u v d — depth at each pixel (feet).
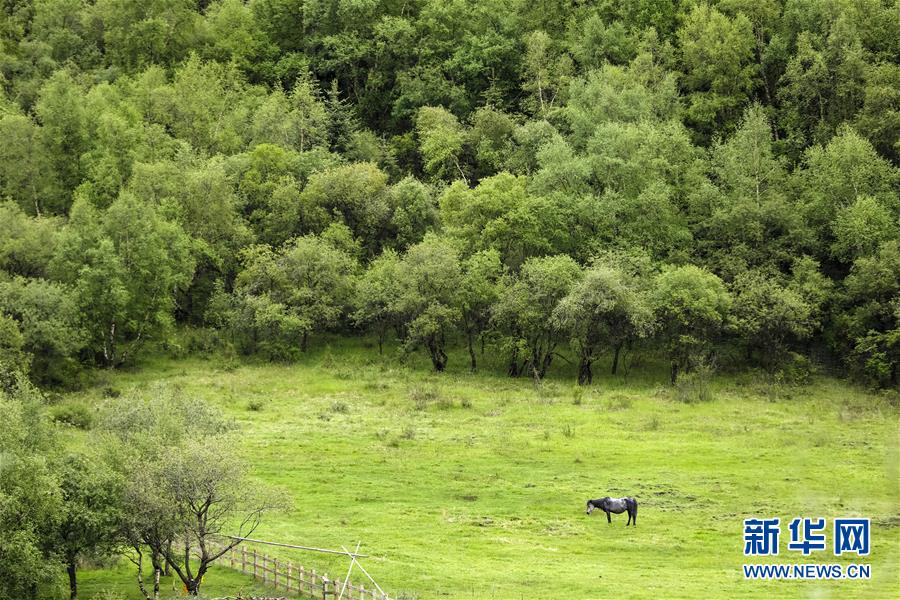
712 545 175.22
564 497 203.92
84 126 380.37
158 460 154.71
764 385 304.71
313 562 165.78
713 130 414.82
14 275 317.63
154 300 324.80
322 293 334.44
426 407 279.49
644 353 332.80
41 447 159.12
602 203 345.51
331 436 249.34
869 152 357.00
